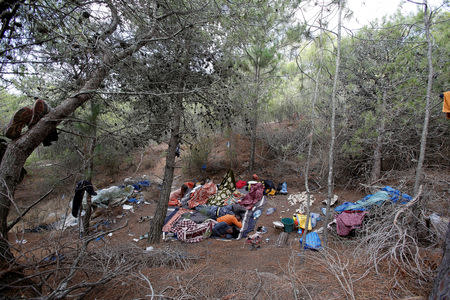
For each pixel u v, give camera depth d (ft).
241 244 17.44
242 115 21.29
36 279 9.11
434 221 11.46
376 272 9.52
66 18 9.66
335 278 9.48
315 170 26.94
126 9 10.11
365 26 21.31
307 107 25.85
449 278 6.77
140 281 9.92
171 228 20.20
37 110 9.33
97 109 13.33
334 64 22.08
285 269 11.35
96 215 25.09
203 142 34.96
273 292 8.87
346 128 20.52
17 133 9.21
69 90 13.08
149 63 15.14
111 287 9.41
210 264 12.89
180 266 12.44
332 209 20.85
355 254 11.38
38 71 12.41
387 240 11.19
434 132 18.74
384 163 24.07
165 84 15.60
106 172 35.99
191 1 12.19
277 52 26.73
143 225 23.07
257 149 36.09
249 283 9.68
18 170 9.04
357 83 21.18
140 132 14.88
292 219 19.19
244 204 24.36
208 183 28.35
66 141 17.90
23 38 9.84
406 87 18.02
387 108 19.43
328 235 15.93
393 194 15.40
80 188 17.81
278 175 30.12
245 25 14.42
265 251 15.25
